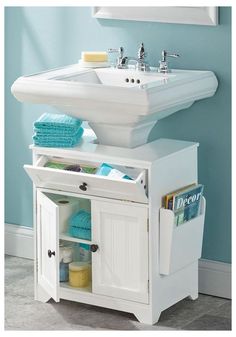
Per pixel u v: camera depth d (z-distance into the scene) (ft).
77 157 11.34
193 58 11.89
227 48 11.62
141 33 12.23
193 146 11.60
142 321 11.32
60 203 11.96
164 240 11.14
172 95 10.91
